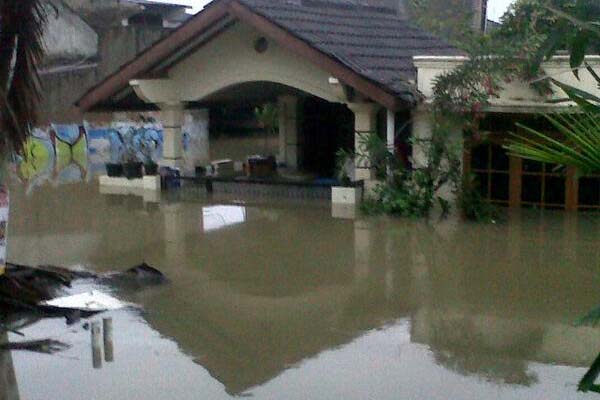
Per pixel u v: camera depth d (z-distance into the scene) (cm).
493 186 1593
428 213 1523
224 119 3006
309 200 1694
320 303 1016
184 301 1033
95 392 760
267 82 1803
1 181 1021
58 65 2758
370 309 992
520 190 1576
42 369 816
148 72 1783
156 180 1852
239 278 1133
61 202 1733
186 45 1752
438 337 890
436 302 1013
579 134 448
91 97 1805
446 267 1170
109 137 2477
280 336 904
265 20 1599
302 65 1698
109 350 865
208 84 1808
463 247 1283
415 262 1200
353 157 1650
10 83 988
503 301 1012
